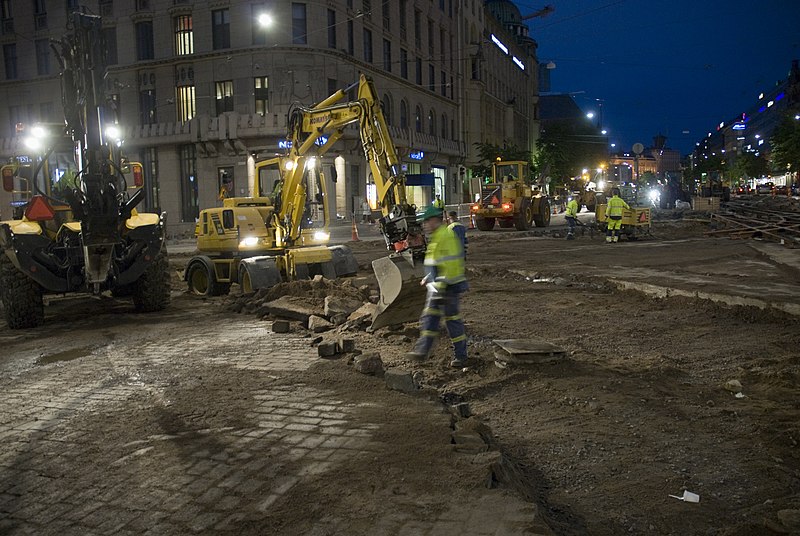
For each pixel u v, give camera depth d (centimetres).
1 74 4934
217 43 4241
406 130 5209
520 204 3278
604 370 694
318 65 4162
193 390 654
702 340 838
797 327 877
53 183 1183
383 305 863
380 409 559
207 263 1420
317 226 1464
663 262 1642
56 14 4712
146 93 4456
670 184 5594
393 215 908
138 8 4419
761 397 602
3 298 1107
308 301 1094
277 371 715
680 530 379
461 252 710
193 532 366
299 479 423
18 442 527
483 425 507
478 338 866
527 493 411
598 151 8125
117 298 1451
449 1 6494
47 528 380
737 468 457
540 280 1462
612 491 429
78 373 756
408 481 408
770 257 1639
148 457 476
